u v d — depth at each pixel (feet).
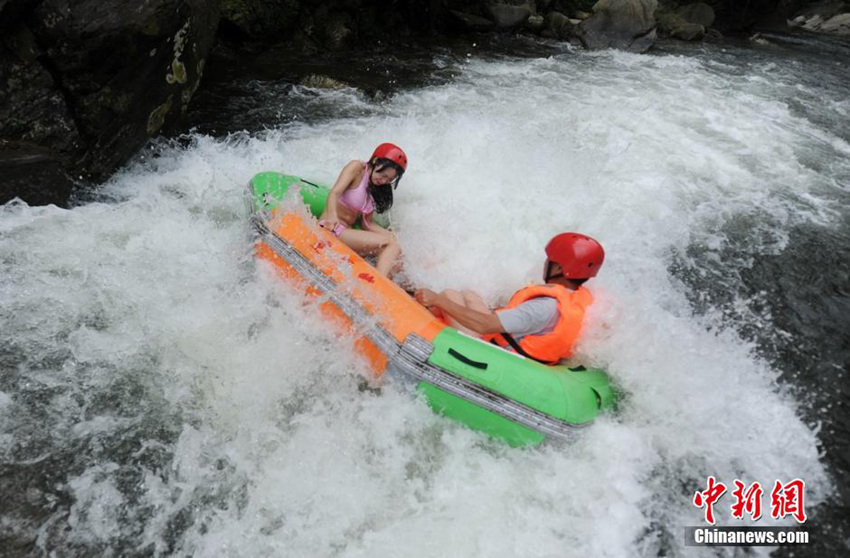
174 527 9.55
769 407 12.59
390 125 22.56
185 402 11.33
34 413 10.82
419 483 10.40
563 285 11.62
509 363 10.91
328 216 13.99
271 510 9.84
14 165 15.30
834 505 10.80
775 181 22.62
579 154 21.86
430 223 16.61
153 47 17.46
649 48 42.75
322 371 11.88
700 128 26.76
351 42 34.06
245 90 26.07
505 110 26.27
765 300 16.10
